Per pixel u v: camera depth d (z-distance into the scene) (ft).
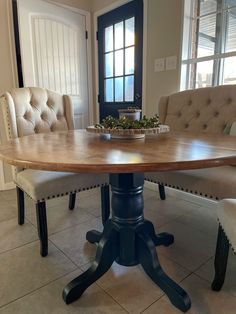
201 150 2.90
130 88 9.05
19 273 4.10
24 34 7.95
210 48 7.11
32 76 8.36
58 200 7.23
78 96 9.93
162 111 6.91
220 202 3.35
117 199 3.89
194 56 7.45
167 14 7.17
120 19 8.84
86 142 3.67
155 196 7.60
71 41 9.36
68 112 6.62
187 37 7.10
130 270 4.14
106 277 3.97
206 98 6.07
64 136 4.45
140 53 8.37
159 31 7.47
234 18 6.55
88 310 3.35
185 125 6.44
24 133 5.63
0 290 3.72
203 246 4.91
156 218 6.13
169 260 4.46
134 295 3.60
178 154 2.66
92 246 4.89
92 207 6.75
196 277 4.00
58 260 4.45
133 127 3.93
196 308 3.35
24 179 4.63
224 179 4.11
